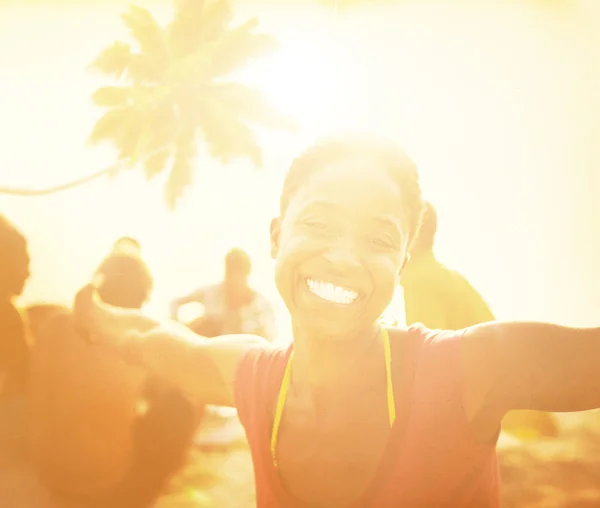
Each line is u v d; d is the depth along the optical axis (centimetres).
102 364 219
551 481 294
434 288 272
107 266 227
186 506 238
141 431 226
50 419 219
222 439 296
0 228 278
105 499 214
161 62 1243
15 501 212
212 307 411
